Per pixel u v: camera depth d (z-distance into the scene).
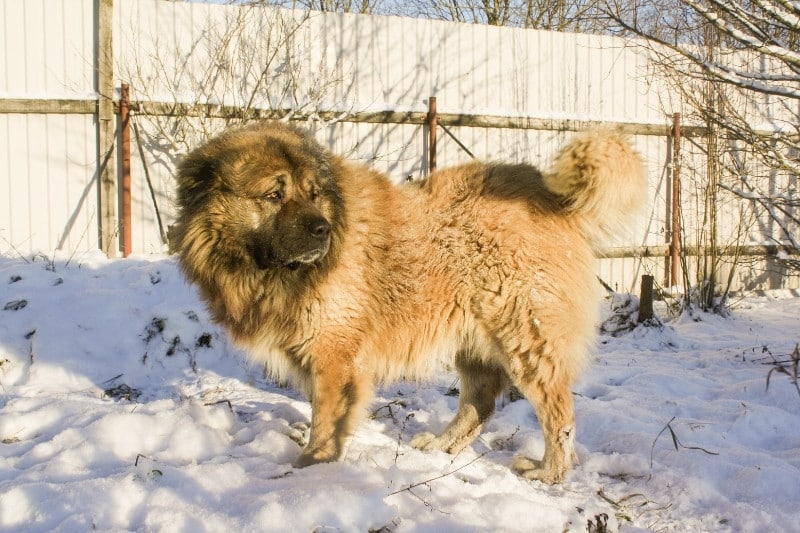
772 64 9.40
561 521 3.46
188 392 5.64
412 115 11.52
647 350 7.64
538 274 4.15
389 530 3.15
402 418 5.17
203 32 10.70
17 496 3.25
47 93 10.02
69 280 6.95
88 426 4.23
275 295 4.12
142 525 3.07
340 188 4.38
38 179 10.05
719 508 3.73
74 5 10.09
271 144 4.14
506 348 4.23
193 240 4.23
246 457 4.00
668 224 12.84
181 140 10.42
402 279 4.30
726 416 5.15
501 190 4.32
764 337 8.50
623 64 12.66
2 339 6.00
